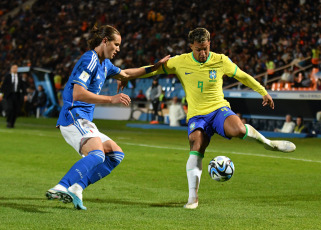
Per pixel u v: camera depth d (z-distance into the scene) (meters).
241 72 18.34
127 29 104.50
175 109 67.69
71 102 16.19
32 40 121.94
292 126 57.19
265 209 16.72
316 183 23.05
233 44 81.50
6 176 24.58
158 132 60.09
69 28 117.81
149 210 16.31
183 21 94.31
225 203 17.92
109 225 13.91
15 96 59.34
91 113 16.69
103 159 15.88
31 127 62.91
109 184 22.30
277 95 60.75
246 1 88.00
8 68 117.69
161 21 100.75
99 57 16.41
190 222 14.42
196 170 17.20
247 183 22.92
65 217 14.95
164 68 18.84
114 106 86.12
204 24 88.31
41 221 14.34
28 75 94.44
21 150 36.72
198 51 17.73
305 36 75.31
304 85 63.53
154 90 74.56
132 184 22.39
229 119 17.39
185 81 18.33
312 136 54.88
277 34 79.31
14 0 144.88
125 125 71.25
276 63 73.12
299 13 80.62
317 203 18.05
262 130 64.94
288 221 14.70
